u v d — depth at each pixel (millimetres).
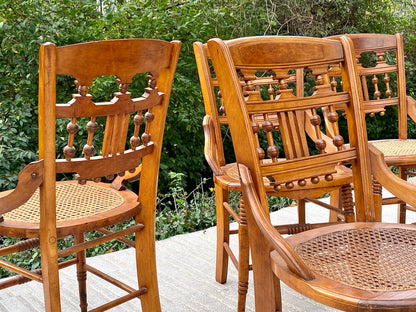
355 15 6910
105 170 1504
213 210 4008
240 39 1404
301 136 1501
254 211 1286
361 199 1583
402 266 1243
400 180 1507
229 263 2730
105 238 1603
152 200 1703
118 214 1589
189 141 6270
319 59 1532
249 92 1412
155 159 1685
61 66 1344
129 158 1575
